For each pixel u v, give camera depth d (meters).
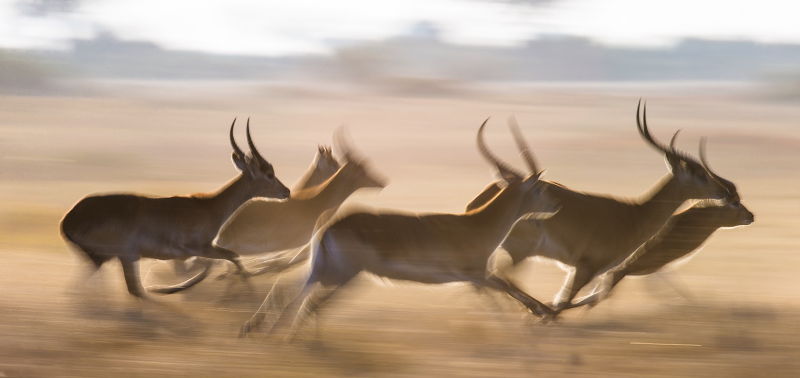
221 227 45.56
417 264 39.53
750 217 45.50
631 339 39.72
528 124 159.75
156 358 36.19
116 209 43.94
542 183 41.50
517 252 44.00
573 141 127.88
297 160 107.94
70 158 104.81
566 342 39.19
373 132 143.12
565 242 43.47
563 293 44.03
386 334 40.16
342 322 42.09
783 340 39.31
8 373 34.00
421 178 92.94
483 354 37.66
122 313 42.72
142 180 89.00
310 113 182.38
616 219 43.78
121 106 190.62
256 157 46.19
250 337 39.41
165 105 196.62
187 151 114.88
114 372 34.34
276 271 45.84
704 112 191.62
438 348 38.34
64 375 33.91
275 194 46.53
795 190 84.69
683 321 42.66
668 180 45.25
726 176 94.25
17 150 111.38
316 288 39.72
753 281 50.12
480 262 40.19
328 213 46.34
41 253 54.84
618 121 165.25
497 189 44.62
